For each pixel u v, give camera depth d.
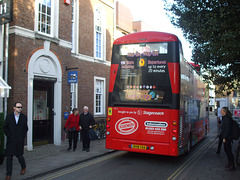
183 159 8.58
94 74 14.82
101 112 15.62
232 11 7.32
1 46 9.01
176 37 7.41
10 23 9.30
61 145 10.93
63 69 11.45
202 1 7.75
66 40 11.71
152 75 7.45
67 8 11.85
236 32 6.76
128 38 7.86
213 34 7.34
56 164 7.37
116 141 7.71
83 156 8.59
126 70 7.76
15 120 6.00
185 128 8.12
